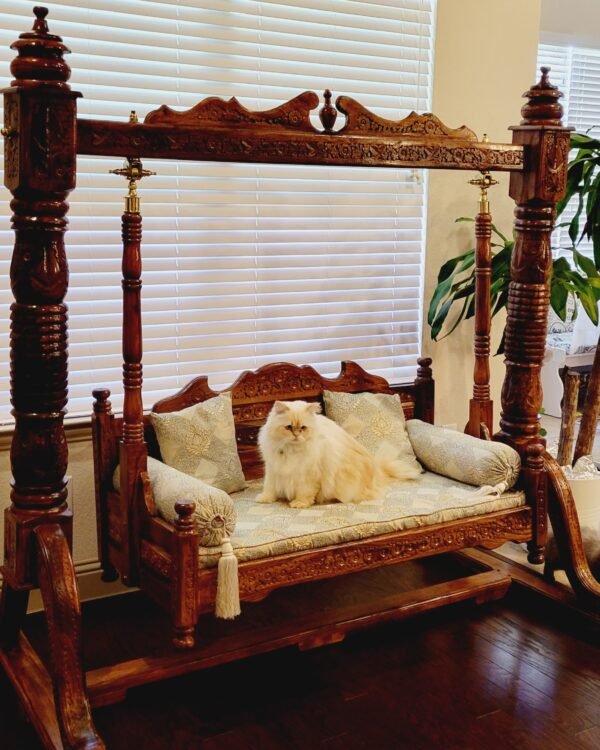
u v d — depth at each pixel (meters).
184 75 3.00
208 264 3.15
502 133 3.71
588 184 3.27
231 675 2.61
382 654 2.73
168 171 3.03
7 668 2.48
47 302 2.07
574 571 2.89
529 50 3.71
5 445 2.86
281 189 3.25
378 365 3.59
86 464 3.03
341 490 2.73
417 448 3.14
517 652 2.74
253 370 3.29
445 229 3.62
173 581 2.23
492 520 2.76
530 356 2.89
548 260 2.85
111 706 2.43
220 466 2.85
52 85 1.94
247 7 3.08
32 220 2.02
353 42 3.33
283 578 2.38
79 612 2.07
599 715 2.38
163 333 3.10
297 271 3.34
